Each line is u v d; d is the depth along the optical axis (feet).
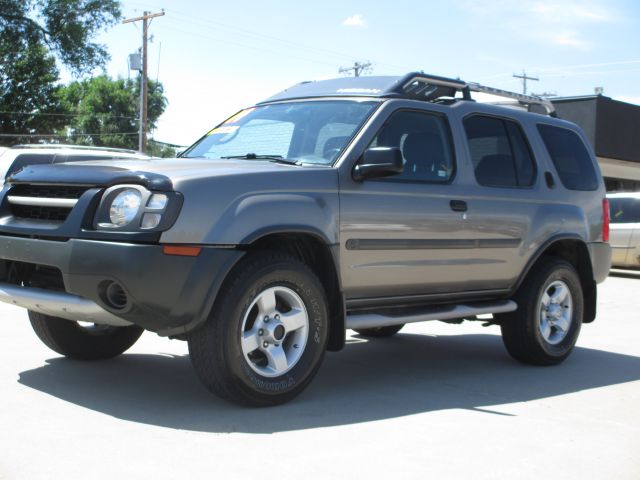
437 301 19.48
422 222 17.99
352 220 16.55
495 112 20.99
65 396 15.66
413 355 22.62
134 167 15.03
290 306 15.69
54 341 18.16
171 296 13.94
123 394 15.99
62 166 15.85
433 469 12.09
